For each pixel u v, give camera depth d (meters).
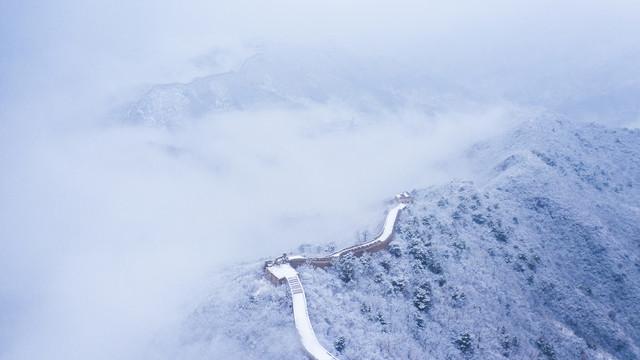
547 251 144.25
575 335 119.06
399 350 86.44
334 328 85.50
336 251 114.88
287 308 89.00
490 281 119.81
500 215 149.00
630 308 132.38
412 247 116.38
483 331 102.31
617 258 144.38
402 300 101.50
